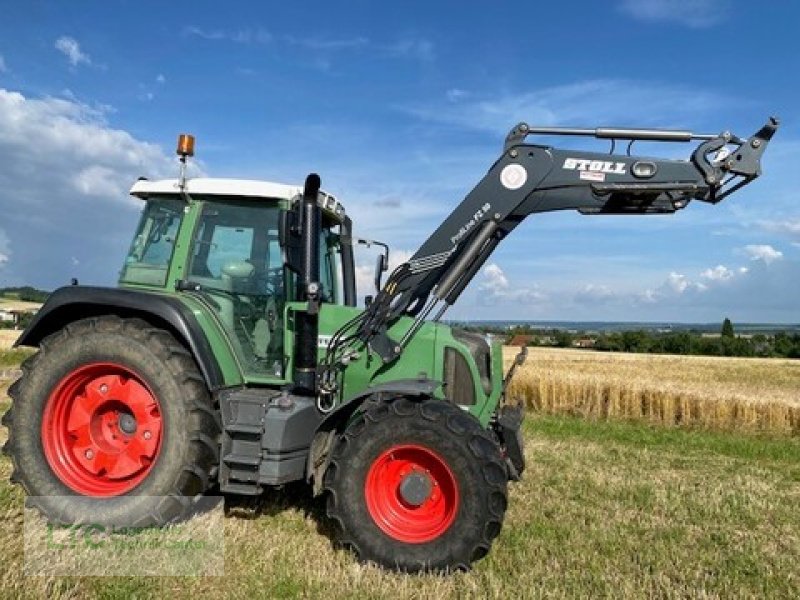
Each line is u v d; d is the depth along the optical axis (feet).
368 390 14.17
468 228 16.52
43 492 14.96
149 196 17.07
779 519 18.07
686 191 16.10
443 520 13.51
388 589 12.25
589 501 19.26
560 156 16.44
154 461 14.73
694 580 13.20
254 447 14.73
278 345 16.21
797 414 37.81
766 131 15.76
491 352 17.01
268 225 16.51
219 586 12.04
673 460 27.20
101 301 15.21
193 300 15.89
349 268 19.60
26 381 15.38
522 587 12.39
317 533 15.05
